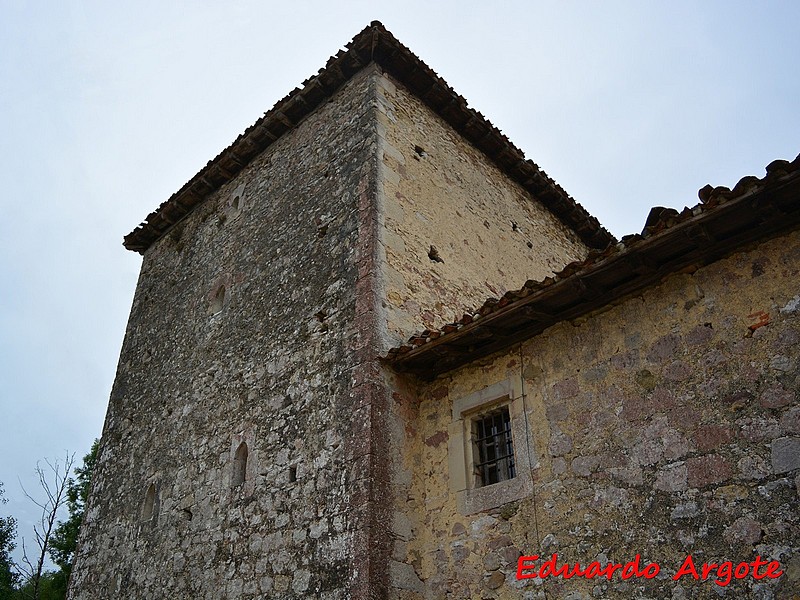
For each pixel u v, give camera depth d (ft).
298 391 25.14
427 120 32.60
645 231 17.61
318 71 32.04
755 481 15.40
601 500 17.95
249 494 24.97
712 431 16.53
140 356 37.68
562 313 20.68
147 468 31.94
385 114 29.81
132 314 41.01
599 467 18.34
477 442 22.25
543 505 19.13
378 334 23.54
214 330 32.07
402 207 27.84
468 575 20.04
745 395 16.29
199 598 24.73
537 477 19.63
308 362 25.35
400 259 26.25
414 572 20.74
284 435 24.81
